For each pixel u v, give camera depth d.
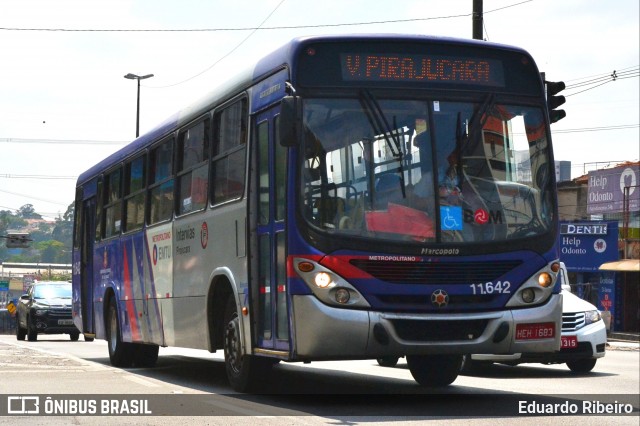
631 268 41.09
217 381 14.38
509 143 10.82
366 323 9.97
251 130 11.56
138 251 16.31
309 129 10.36
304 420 9.27
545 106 11.09
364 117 10.48
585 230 45.53
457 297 10.25
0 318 49.69
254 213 11.39
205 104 13.27
